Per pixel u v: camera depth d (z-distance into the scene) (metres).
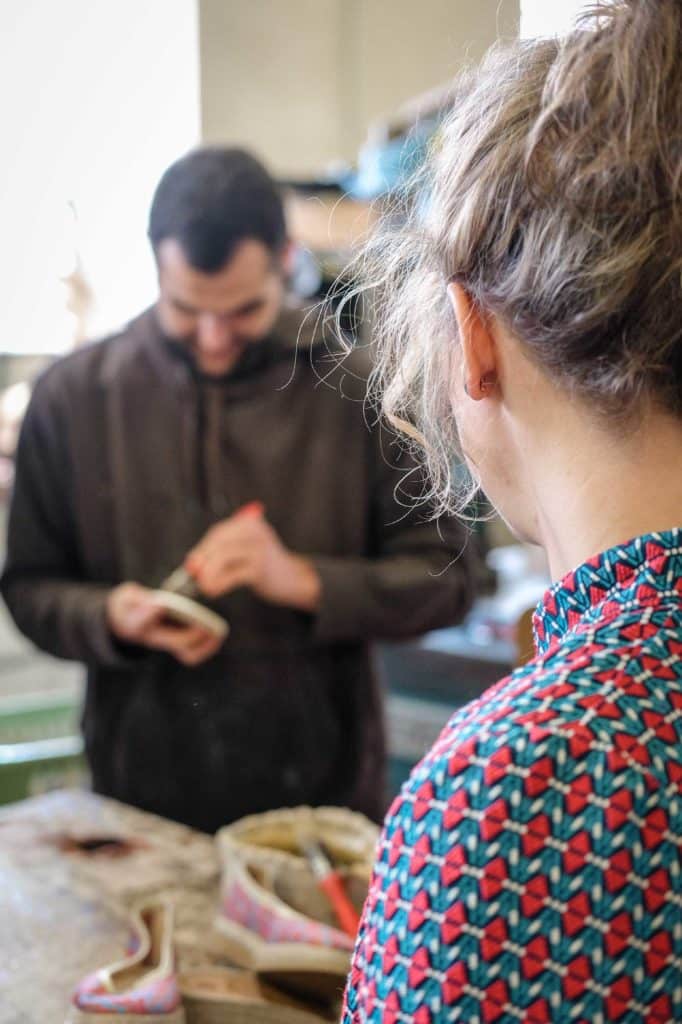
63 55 1.10
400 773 2.04
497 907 0.33
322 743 1.40
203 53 1.17
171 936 0.84
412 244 0.50
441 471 0.54
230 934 0.86
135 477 1.41
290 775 1.39
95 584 1.45
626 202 0.36
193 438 1.39
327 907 0.89
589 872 0.33
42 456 1.45
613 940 0.33
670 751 0.34
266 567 1.30
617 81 0.38
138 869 1.05
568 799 0.33
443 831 0.35
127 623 1.29
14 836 1.14
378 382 0.58
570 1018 0.33
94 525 1.43
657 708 0.35
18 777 1.46
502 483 0.45
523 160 0.39
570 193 0.37
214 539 1.30
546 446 0.41
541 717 0.35
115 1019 0.71
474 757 0.35
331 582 1.33
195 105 1.19
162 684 1.38
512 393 0.42
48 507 1.46
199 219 1.20
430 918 0.34
